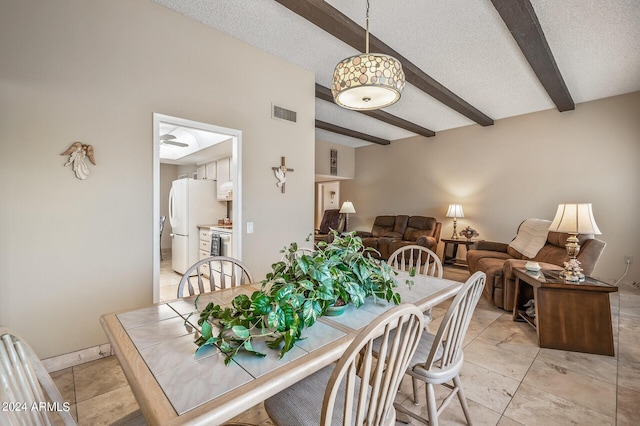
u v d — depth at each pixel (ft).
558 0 7.81
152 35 7.96
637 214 13.62
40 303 6.59
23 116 6.33
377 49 9.53
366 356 2.84
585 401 5.91
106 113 7.30
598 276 14.56
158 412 2.40
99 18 7.18
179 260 16.71
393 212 23.47
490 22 8.69
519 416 5.49
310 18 7.92
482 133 18.51
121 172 7.55
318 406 3.64
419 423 5.32
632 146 13.71
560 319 8.12
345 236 5.56
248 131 10.07
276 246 11.00
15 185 6.29
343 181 27.17
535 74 11.28
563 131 15.52
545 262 11.50
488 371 7.00
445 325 4.34
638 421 5.35
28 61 6.36
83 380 6.47
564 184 15.52
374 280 5.13
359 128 20.20
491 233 18.19
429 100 14.99
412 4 7.89
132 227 7.74
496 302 11.23
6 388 2.43
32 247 6.48
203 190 16.83
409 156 22.36
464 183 19.40
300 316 3.73
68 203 6.86
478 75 12.07
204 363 3.14
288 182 11.34
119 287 7.58
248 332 3.24
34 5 6.41
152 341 3.65
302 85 11.77
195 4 8.05
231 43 9.55
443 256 18.97
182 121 8.50
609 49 10.14
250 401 2.64
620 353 7.85
